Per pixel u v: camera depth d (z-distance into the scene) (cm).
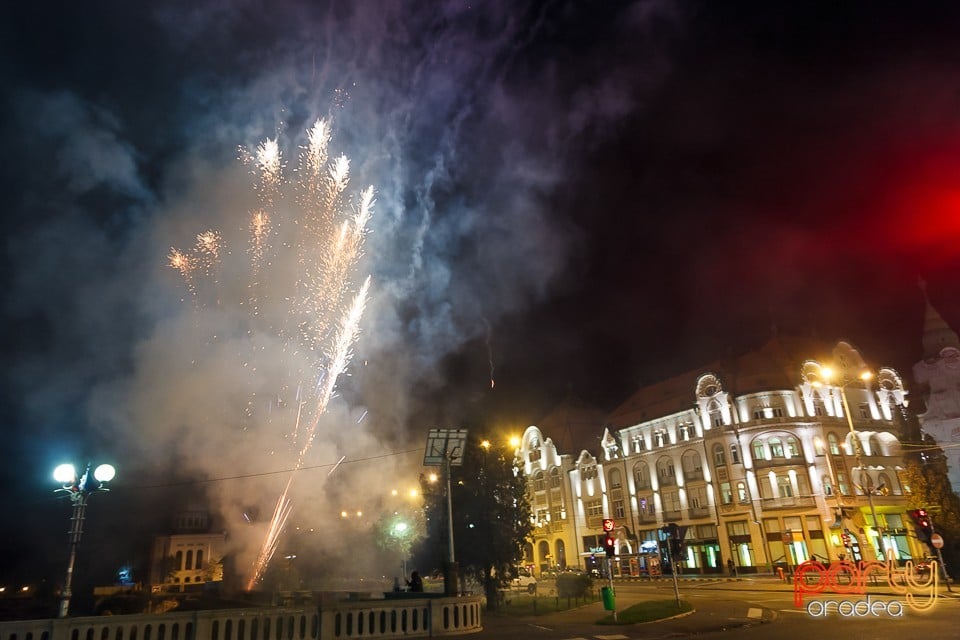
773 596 2811
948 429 4706
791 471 5228
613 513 6594
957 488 4466
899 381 5844
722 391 5691
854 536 4928
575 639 1648
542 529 7431
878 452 5528
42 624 1337
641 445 6431
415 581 2419
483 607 2830
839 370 5681
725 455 5562
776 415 5422
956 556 3422
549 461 7594
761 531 5209
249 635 1516
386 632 1680
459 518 2814
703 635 1700
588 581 3142
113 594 4022
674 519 5922
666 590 3694
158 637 1437
